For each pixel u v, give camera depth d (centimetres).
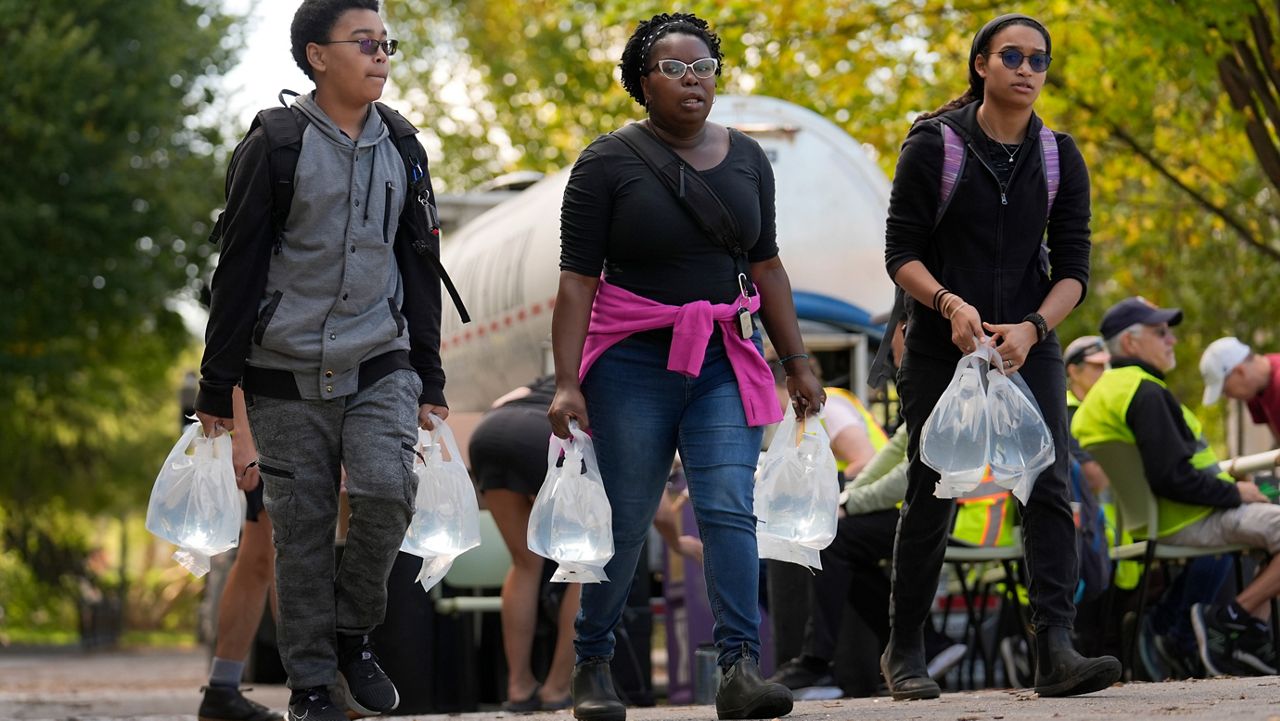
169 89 4184
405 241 826
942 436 866
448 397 2156
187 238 4306
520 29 4425
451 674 1495
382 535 801
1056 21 2259
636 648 1486
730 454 816
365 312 805
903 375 921
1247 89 1938
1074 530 899
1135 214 2678
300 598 807
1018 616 1276
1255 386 1525
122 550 6238
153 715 1591
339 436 808
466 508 862
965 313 863
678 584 1522
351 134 809
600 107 3922
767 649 1448
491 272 1983
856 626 1249
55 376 4375
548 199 1889
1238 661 1266
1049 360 898
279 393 797
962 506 1270
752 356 821
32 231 3988
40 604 5984
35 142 4003
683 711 1080
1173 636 1334
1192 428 1345
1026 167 888
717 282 818
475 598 1509
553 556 819
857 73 2505
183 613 6788
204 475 847
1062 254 905
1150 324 1295
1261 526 1250
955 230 895
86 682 2592
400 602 1457
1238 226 2256
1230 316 2820
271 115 799
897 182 905
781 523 858
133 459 5412
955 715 786
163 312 4484
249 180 786
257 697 1831
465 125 4481
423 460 851
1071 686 878
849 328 1752
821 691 1251
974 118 898
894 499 1223
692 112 808
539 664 1462
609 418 821
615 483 826
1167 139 2492
